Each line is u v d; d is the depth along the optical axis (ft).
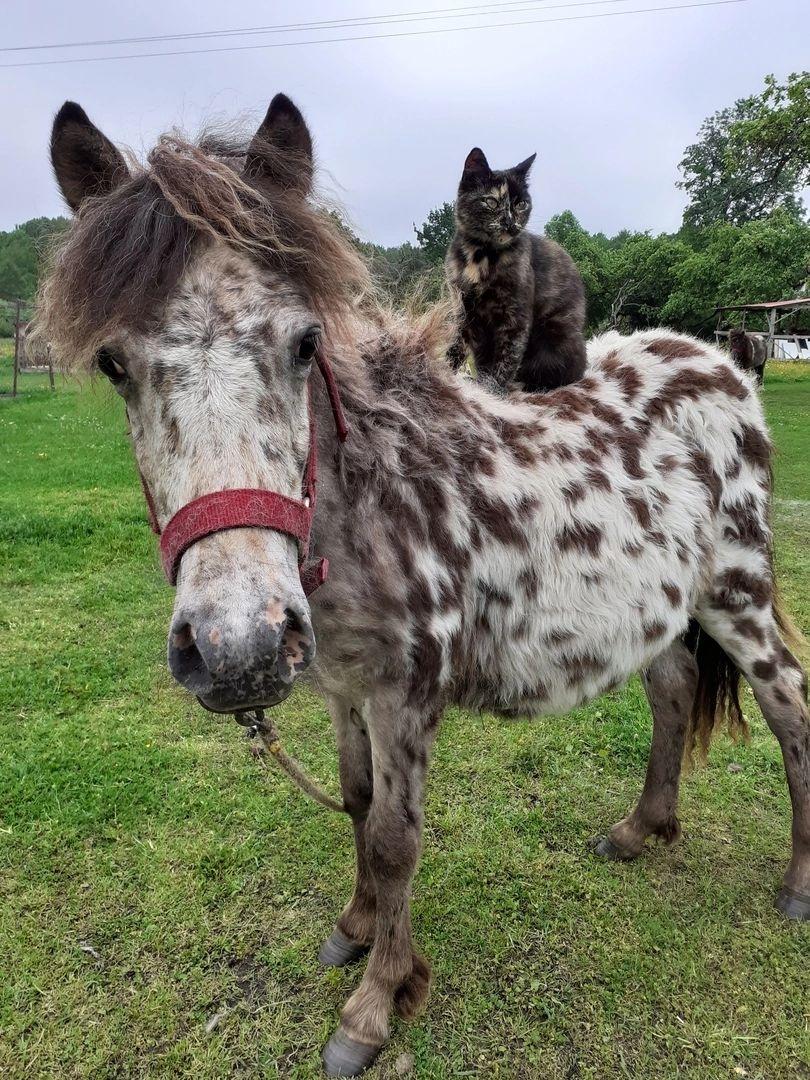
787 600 14.76
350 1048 5.72
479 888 7.59
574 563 6.28
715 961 6.74
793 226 77.77
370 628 5.22
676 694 7.95
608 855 8.09
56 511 21.08
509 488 6.07
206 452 3.94
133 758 9.61
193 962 6.65
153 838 8.19
